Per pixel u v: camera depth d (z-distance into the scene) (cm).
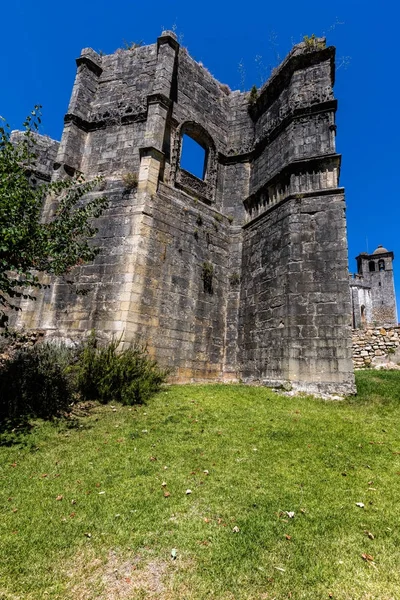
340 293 1112
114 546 409
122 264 1194
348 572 371
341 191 1204
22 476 562
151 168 1298
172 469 588
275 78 1525
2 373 871
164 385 1107
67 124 1494
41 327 1234
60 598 338
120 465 600
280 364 1153
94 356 973
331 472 587
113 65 1608
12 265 810
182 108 1515
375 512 477
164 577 364
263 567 376
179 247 1320
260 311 1308
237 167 1636
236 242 1519
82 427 762
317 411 898
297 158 1330
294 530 436
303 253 1199
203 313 1360
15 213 808
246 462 614
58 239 907
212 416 836
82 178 1331
